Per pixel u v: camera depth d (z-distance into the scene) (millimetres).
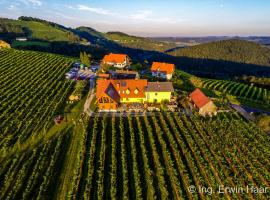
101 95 82312
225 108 91562
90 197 49000
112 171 54156
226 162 59906
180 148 64562
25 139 65875
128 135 69125
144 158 59156
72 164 57531
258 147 67062
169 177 54406
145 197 49125
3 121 72375
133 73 116125
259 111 93562
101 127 72750
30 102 84625
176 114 81500
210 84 130375
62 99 89562
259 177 55938
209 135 71812
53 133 69375
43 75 112875
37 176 52750
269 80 150250
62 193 49719
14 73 111125
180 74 140250
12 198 47656
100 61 159625
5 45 162625
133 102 89375
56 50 199625
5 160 57844
